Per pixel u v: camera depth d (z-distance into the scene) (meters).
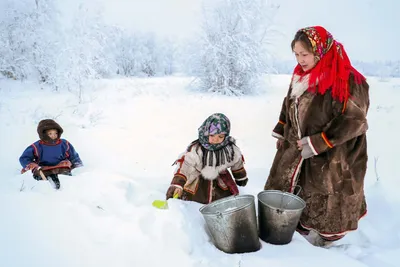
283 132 3.28
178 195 3.13
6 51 11.61
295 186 2.97
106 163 4.95
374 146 6.11
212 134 3.03
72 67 10.52
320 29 2.68
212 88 12.24
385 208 3.83
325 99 2.70
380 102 10.38
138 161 5.12
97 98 9.74
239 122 7.86
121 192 3.02
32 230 2.29
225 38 12.14
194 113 8.70
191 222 2.66
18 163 4.62
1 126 6.38
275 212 2.52
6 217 2.39
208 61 12.42
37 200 2.67
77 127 6.80
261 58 12.56
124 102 9.53
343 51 2.75
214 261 2.30
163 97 10.69
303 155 2.76
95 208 2.69
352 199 2.88
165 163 5.10
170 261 2.21
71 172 4.43
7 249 2.08
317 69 2.69
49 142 4.17
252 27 12.49
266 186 3.21
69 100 9.12
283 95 12.26
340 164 2.81
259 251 2.53
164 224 2.53
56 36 11.86
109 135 6.34
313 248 2.62
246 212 2.43
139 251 2.25
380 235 3.36
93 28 10.81
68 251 2.15
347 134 2.62
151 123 7.52
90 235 2.34
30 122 6.79
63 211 2.56
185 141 6.29
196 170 3.22
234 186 3.30
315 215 2.93
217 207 2.68
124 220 2.55
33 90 10.52
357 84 2.67
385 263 2.73
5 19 11.71
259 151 5.80
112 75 15.56
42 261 2.04
